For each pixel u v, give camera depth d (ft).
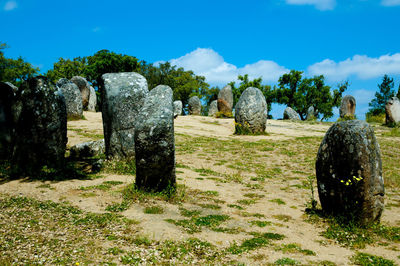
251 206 25.30
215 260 15.11
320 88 216.54
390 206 27.30
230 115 127.75
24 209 21.03
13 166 31.35
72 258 14.34
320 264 15.02
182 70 253.65
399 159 49.42
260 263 15.01
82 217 19.94
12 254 14.29
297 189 32.09
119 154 36.32
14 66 173.06
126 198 24.48
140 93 37.14
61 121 33.58
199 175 35.58
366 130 20.74
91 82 164.96
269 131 83.71
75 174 31.78
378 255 16.57
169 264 14.46
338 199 21.80
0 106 33.55
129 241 16.62
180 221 20.22
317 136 75.77
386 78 208.54
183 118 114.21
